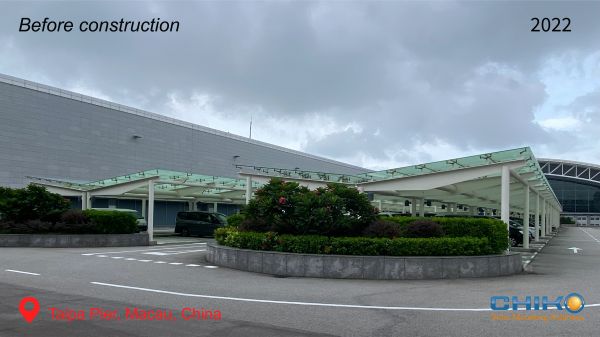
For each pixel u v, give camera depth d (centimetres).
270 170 2492
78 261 1599
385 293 1070
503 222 1559
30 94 3381
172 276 1292
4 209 2228
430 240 1368
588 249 2656
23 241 2142
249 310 875
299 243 1383
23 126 3312
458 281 1264
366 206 1466
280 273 1348
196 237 3281
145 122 4388
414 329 755
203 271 1402
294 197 1480
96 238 2270
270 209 1497
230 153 5528
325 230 1431
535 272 1495
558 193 10225
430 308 912
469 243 1393
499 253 1500
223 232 1664
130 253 1933
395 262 1292
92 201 3850
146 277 1268
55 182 2998
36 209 2277
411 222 1544
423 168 1959
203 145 5116
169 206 4784
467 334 728
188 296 1004
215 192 3428
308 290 1098
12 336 667
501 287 1166
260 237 1447
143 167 4325
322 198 1453
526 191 2325
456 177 1867
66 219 2288
